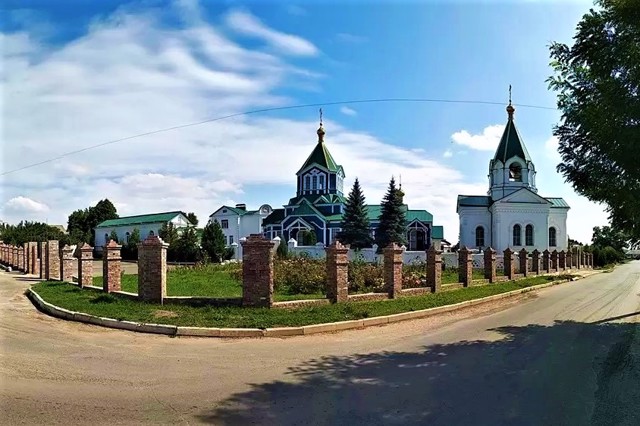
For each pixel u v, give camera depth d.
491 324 12.59
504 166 49.25
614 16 10.24
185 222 70.50
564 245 51.00
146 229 68.94
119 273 16.58
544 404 6.20
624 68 9.98
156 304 13.54
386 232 47.81
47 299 15.09
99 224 78.31
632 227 12.09
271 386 6.79
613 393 6.70
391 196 48.56
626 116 9.70
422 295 17.58
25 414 5.58
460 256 21.78
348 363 8.19
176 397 6.27
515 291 20.88
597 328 11.96
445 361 8.38
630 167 10.16
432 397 6.39
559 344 9.95
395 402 6.17
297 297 15.82
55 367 7.71
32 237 67.69
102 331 10.98
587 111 10.62
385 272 16.69
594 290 22.98
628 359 8.65
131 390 6.54
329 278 14.56
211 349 9.30
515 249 47.53
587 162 11.68
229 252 52.19
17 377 7.08
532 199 48.06
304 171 59.91
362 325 12.09
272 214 62.88
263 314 12.18
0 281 25.08
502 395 6.52
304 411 5.81
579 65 11.52
